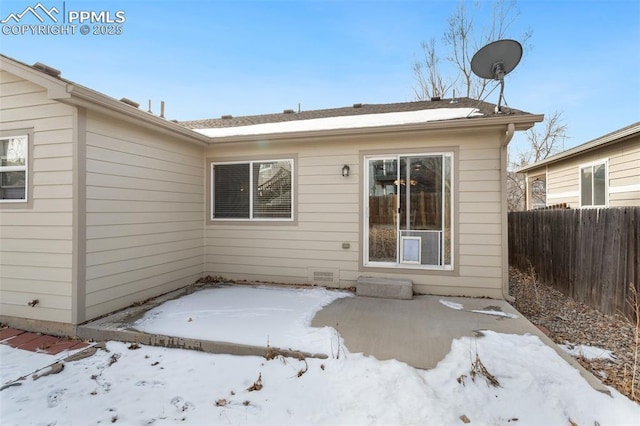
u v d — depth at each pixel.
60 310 3.86
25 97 4.02
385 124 5.36
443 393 2.49
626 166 6.91
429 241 5.28
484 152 5.01
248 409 2.39
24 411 2.39
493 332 3.51
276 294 5.17
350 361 2.95
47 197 3.93
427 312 4.24
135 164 4.70
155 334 3.50
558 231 5.84
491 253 4.98
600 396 2.41
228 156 6.23
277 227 5.98
